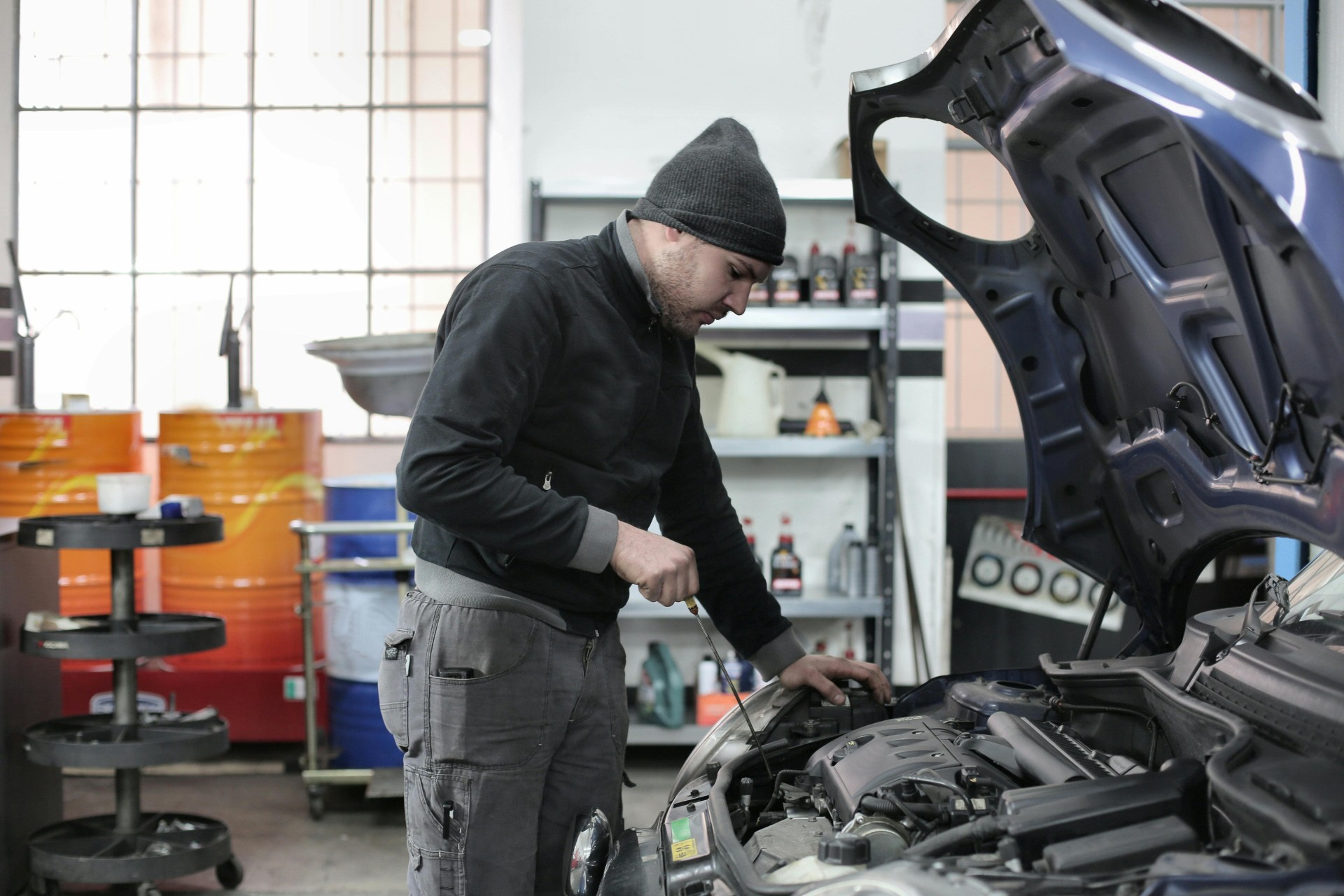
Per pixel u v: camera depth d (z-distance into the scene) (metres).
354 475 4.55
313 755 3.26
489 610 1.37
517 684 1.38
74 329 4.83
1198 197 1.03
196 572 3.75
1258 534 1.22
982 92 1.17
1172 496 1.36
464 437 1.24
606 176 3.88
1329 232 0.78
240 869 2.70
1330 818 0.76
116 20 4.79
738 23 3.87
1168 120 0.85
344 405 4.89
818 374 3.95
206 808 3.32
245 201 4.84
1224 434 1.20
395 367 3.22
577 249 1.40
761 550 3.98
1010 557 3.99
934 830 1.00
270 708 3.76
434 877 1.39
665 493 1.67
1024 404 1.48
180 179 4.83
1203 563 1.39
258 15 4.79
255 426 3.74
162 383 4.86
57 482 3.73
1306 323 0.92
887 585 3.66
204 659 3.77
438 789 1.38
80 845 2.52
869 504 3.96
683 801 1.26
